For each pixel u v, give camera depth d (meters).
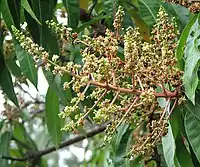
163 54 0.69
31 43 0.66
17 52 0.91
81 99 0.66
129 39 0.67
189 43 0.70
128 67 0.67
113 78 0.68
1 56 0.98
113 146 0.92
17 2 0.94
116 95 0.68
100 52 0.69
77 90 0.66
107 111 0.65
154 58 0.69
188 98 0.70
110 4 0.99
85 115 0.66
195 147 0.71
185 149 0.75
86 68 0.67
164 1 0.88
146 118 0.70
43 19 0.93
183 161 0.75
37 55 0.67
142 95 0.67
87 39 0.70
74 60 0.97
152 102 0.68
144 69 0.69
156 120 0.72
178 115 0.73
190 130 0.72
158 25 0.71
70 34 0.71
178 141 0.75
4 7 0.90
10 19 0.91
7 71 0.98
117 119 0.68
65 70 0.67
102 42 0.69
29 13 0.88
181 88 0.71
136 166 0.91
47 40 0.93
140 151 0.69
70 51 0.98
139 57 0.69
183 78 0.69
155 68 0.69
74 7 0.94
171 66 0.69
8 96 0.99
